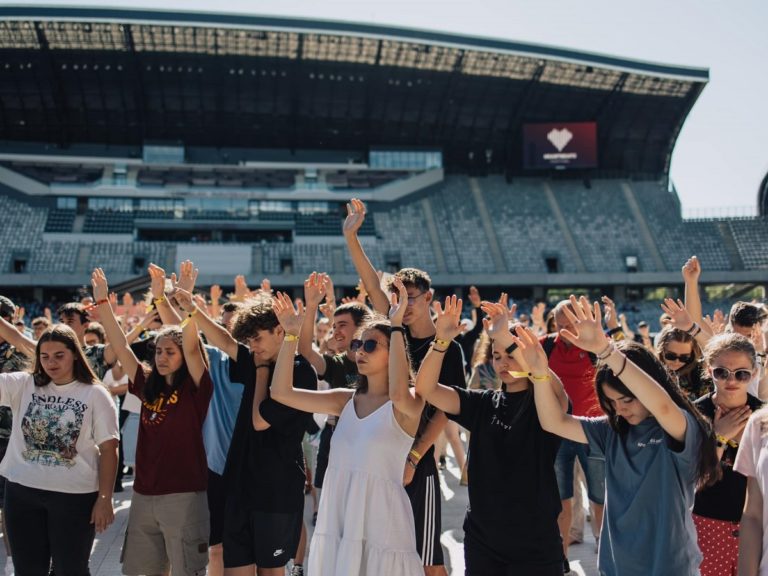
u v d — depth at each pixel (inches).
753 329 243.0
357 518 173.2
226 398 231.8
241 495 200.2
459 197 2464.3
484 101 2378.2
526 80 2289.6
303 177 2380.7
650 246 2338.8
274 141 2431.1
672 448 146.3
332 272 2169.0
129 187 2249.0
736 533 175.9
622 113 2445.9
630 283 2250.2
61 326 217.8
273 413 197.3
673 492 144.7
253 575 201.5
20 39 2014.0
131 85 2207.2
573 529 304.0
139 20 1943.9
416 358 221.8
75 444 211.8
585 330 145.7
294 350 190.7
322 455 268.5
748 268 2262.6
